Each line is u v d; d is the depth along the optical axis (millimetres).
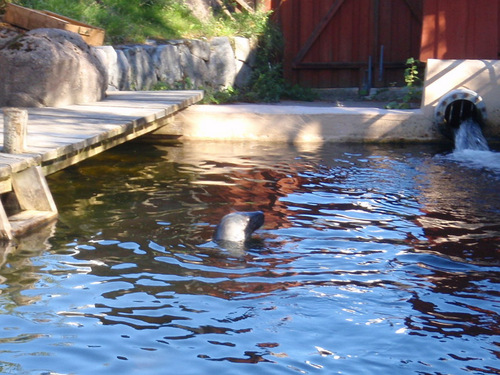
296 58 19312
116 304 5941
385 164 12172
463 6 15352
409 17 19031
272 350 5133
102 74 13430
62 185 10172
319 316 5734
